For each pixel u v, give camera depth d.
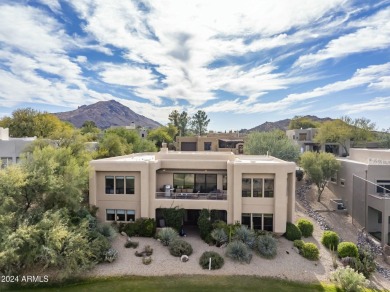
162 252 19.45
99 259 17.88
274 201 21.97
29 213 17.88
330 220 27.75
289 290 16.00
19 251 15.72
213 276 17.08
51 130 50.66
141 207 22.67
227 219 22.41
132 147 45.81
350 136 53.88
